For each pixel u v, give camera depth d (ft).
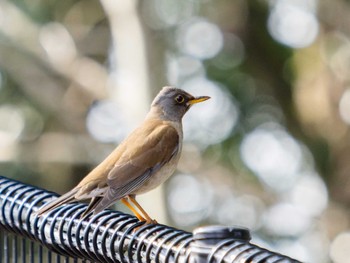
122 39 63.46
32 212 23.20
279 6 61.82
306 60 61.98
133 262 20.75
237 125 60.34
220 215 60.18
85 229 21.70
